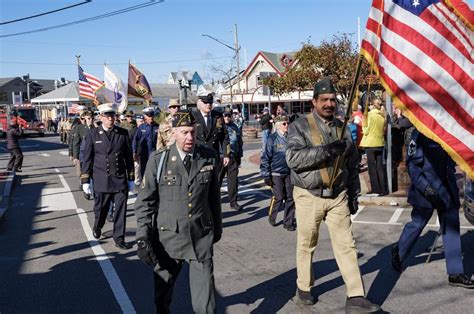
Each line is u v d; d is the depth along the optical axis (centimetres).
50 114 6131
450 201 518
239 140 981
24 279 591
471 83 474
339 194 458
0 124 4506
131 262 648
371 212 908
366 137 1005
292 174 476
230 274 592
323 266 607
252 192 1200
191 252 391
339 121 480
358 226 804
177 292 538
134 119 1298
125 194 721
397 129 1052
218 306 496
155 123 1081
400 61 476
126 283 570
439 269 581
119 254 686
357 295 445
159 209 398
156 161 399
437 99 472
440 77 475
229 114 970
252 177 1464
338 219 456
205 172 396
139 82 1736
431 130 468
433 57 477
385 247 681
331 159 448
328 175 451
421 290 520
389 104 1034
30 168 1889
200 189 393
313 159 439
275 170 799
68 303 514
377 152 1005
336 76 2292
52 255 689
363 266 604
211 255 399
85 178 731
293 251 679
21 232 834
